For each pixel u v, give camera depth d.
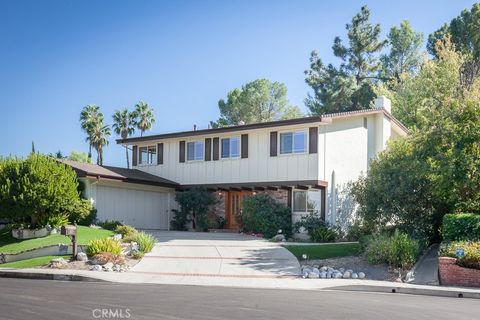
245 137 29.38
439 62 39.12
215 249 21.06
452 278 15.41
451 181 19.55
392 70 58.06
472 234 18.25
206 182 30.72
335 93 50.53
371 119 31.17
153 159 33.75
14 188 23.11
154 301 11.56
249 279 16.19
